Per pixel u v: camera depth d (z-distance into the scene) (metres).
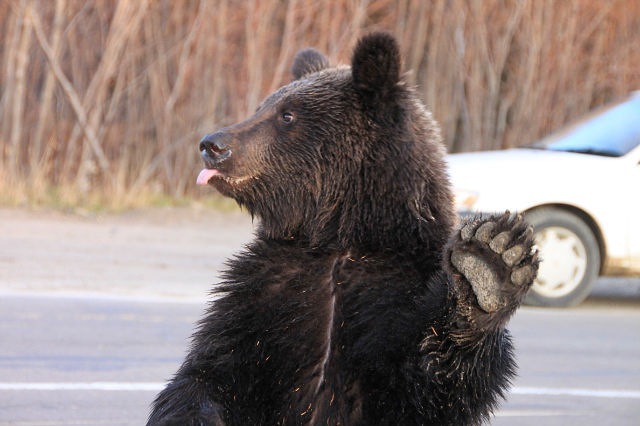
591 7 28.34
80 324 12.52
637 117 16.03
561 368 11.64
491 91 28.45
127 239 19.19
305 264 6.48
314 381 6.25
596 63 28.59
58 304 13.52
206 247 19.02
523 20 28.39
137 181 24.56
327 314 6.33
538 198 15.02
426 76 28.80
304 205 6.66
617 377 11.34
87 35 26.03
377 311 6.14
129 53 25.97
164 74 26.47
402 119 6.53
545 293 15.22
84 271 15.77
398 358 5.89
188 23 26.64
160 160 26.22
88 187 23.81
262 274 6.44
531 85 28.33
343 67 7.14
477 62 28.44
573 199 15.06
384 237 6.39
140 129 26.58
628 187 15.23
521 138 28.38
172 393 6.04
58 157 25.14
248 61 26.22
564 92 28.45
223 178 6.76
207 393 6.00
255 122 6.80
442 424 5.84
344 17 26.86
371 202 6.45
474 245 5.41
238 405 6.12
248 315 6.27
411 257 6.30
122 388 10.02
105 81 25.31
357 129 6.55
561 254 15.20
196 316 13.27
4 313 12.86
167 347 11.65
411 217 6.36
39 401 9.49
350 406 6.08
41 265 15.97
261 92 26.38
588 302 16.06
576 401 10.31
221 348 6.16
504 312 5.53
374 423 5.99
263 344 6.22
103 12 25.95
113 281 15.20
